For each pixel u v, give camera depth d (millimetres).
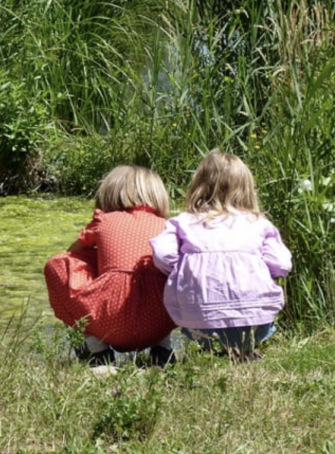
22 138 11141
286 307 6375
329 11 8836
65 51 12719
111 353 5672
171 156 10609
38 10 12812
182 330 5633
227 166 5668
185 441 4215
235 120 9867
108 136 11531
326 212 6406
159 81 11609
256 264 5492
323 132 6598
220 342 5441
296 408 4598
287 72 7156
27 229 9539
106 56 13180
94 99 12781
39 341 5254
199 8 10469
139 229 5715
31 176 11336
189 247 5488
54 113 12547
